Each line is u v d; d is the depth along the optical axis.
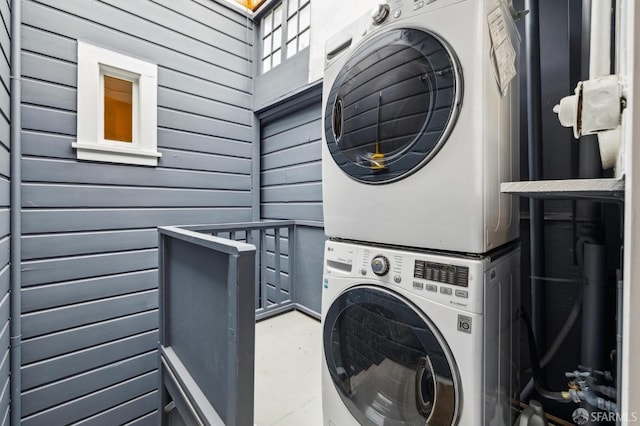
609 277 1.09
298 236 2.76
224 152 3.00
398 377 1.07
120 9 2.36
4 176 1.75
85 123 2.21
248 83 3.17
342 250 1.21
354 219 1.18
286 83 2.73
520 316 1.24
